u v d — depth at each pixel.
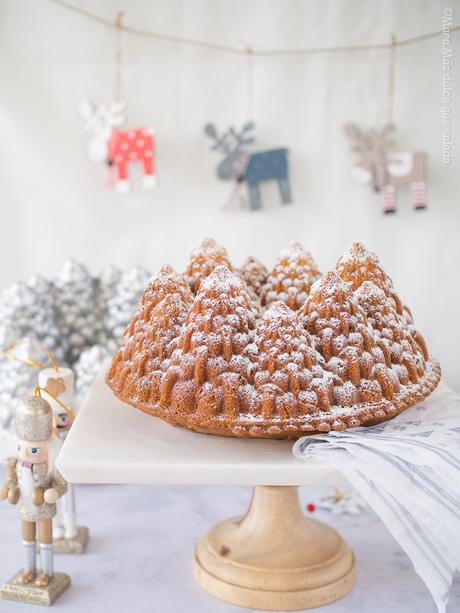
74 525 0.48
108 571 0.45
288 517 0.45
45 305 0.68
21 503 0.42
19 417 0.41
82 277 0.72
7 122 0.83
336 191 0.85
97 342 0.72
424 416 0.42
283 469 0.36
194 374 0.37
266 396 0.36
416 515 0.35
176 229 0.86
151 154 0.80
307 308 0.40
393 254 0.86
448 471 0.34
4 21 0.81
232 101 0.83
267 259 0.87
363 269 0.43
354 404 0.37
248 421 0.36
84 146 0.84
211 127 0.83
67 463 0.36
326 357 0.38
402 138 0.84
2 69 0.82
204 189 0.85
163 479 0.36
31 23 0.81
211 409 0.36
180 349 0.39
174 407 0.38
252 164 0.83
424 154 0.82
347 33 0.82
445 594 0.35
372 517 0.53
